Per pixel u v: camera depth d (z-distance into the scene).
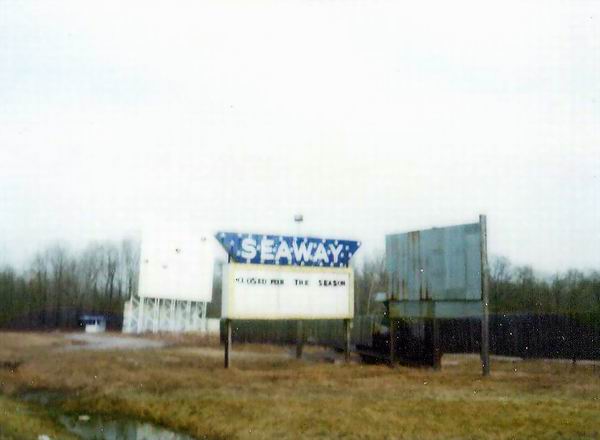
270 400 14.42
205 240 55.03
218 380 18.25
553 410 12.94
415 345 23.45
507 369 22.11
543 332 28.05
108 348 33.62
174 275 52.50
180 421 12.63
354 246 24.34
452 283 20.67
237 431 11.29
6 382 19.03
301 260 23.17
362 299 68.44
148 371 20.80
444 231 21.30
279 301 22.44
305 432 11.02
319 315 23.17
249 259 22.20
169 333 48.69
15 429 11.29
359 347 26.33
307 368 21.83
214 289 69.88
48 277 76.19
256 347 34.72
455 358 27.73
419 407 13.36
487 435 10.63
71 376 19.86
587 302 57.19
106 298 76.69
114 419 13.31
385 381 18.09
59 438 11.09
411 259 22.67
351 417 12.23
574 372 20.86
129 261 80.00
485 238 19.67
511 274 71.81
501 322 29.91
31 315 66.44
